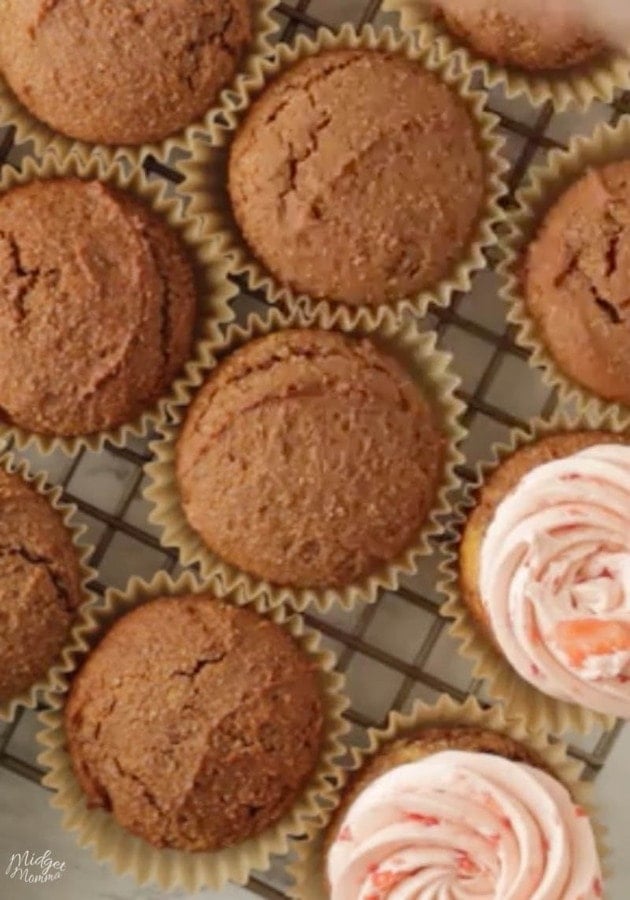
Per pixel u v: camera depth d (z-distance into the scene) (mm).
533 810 510
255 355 535
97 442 543
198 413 536
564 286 537
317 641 543
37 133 539
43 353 523
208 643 528
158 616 533
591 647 512
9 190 537
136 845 540
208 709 524
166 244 538
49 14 521
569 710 545
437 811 508
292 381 527
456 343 561
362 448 526
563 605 517
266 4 539
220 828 528
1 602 526
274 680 528
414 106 529
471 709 540
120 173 540
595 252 535
